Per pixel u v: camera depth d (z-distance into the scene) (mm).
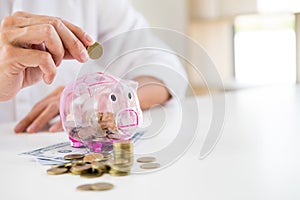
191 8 1845
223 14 1756
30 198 372
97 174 430
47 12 1162
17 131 739
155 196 360
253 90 1292
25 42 570
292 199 338
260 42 1804
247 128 674
